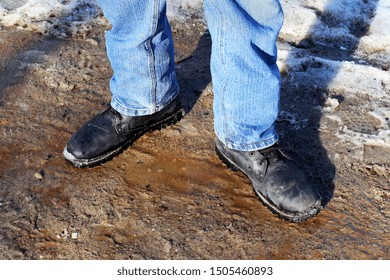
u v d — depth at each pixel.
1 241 1.93
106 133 2.14
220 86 1.89
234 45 1.77
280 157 2.03
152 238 1.94
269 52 1.83
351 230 1.96
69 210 2.02
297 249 1.91
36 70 2.57
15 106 2.41
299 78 2.52
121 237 1.94
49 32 2.78
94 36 2.77
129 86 2.08
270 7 1.73
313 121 2.33
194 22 2.86
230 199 2.06
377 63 2.63
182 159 2.20
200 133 2.30
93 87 2.50
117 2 1.86
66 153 2.15
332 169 2.15
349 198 2.06
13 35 2.77
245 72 1.82
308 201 1.94
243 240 1.93
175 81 2.22
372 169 2.15
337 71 2.54
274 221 1.99
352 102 2.41
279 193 1.96
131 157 2.21
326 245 1.92
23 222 1.98
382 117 2.33
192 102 2.44
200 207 2.03
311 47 2.73
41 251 1.91
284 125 2.32
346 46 2.74
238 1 1.71
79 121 2.35
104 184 2.10
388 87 2.48
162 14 1.94
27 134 2.29
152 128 2.27
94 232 1.96
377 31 2.77
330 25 2.83
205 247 1.92
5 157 2.20
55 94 2.46
